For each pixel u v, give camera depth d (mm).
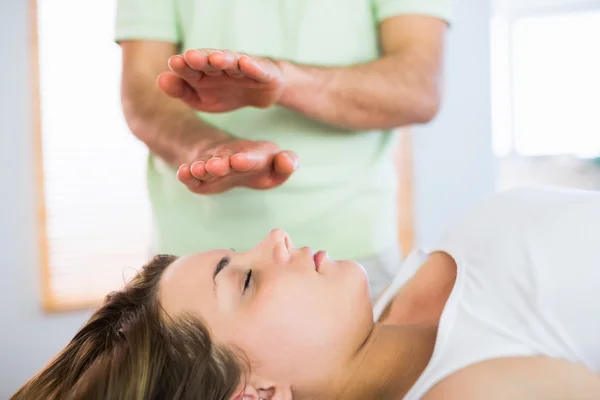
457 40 2588
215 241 1234
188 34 1238
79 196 2484
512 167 4758
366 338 937
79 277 2488
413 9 1161
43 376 939
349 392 916
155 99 1137
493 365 794
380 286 1251
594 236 885
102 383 863
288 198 1197
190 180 860
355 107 1077
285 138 1197
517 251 932
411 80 1115
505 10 4461
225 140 990
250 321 887
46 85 2395
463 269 976
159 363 877
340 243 1223
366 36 1229
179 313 915
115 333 925
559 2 4324
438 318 1044
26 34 2326
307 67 1061
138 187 2557
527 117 4699
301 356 890
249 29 1202
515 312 887
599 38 4465
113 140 2508
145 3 1220
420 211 2596
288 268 922
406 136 2529
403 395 893
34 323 2402
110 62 2461
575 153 4672
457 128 2605
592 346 859
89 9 2416
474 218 1068
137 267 2551
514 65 4633
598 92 4547
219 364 874
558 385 763
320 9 1193
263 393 900
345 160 1206
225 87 859
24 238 2373
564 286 871
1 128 2322
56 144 2436
